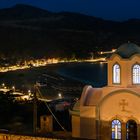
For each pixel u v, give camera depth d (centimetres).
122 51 3522
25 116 5469
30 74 10556
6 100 6216
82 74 14500
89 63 17475
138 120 3328
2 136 3167
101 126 3456
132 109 3347
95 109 3488
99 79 12962
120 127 3397
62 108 5700
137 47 3588
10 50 19150
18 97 6750
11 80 9638
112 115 3412
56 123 4794
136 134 3341
